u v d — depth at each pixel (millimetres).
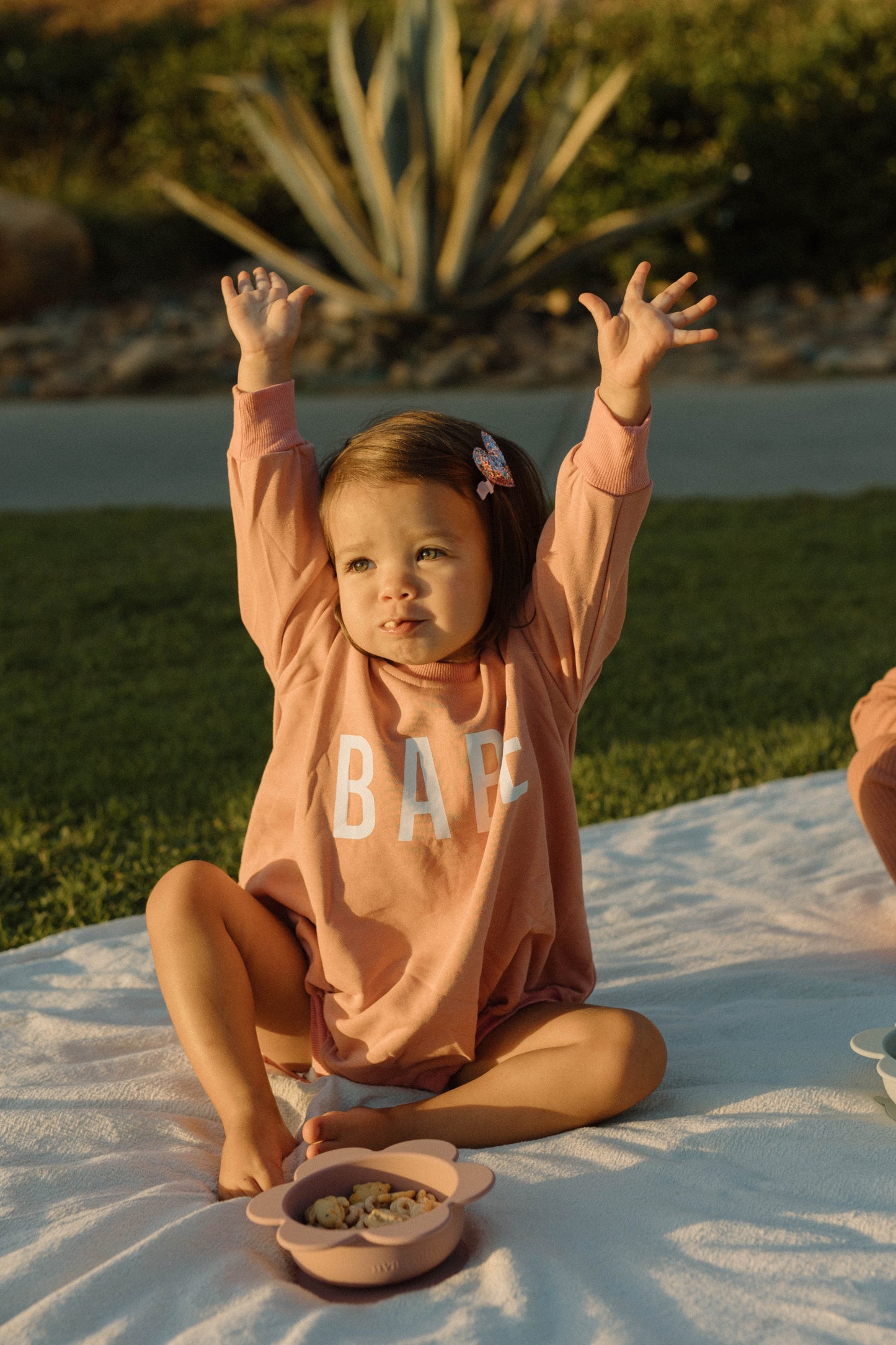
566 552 2008
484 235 12375
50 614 5824
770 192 13492
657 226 11383
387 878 1937
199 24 16609
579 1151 1800
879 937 2713
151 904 1984
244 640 5516
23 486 8516
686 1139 1806
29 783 3926
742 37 13945
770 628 5512
